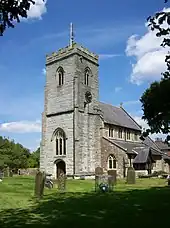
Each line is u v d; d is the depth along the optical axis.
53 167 50.78
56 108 52.22
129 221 11.99
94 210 15.01
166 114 15.49
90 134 51.69
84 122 50.88
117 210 14.91
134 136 64.44
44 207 16.45
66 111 50.56
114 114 63.06
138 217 12.89
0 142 82.62
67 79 51.59
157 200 18.81
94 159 51.47
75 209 15.44
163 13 8.76
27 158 88.12
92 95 53.94
